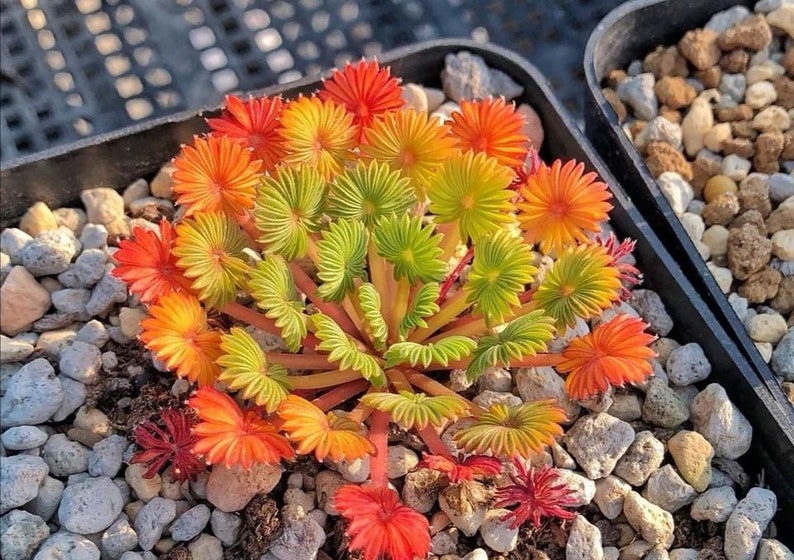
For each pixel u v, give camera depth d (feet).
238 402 0.50
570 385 0.44
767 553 0.47
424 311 0.45
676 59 0.65
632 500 0.48
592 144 0.62
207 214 0.45
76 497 0.47
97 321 0.53
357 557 0.46
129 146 0.57
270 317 0.44
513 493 0.44
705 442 0.49
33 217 0.57
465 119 0.50
